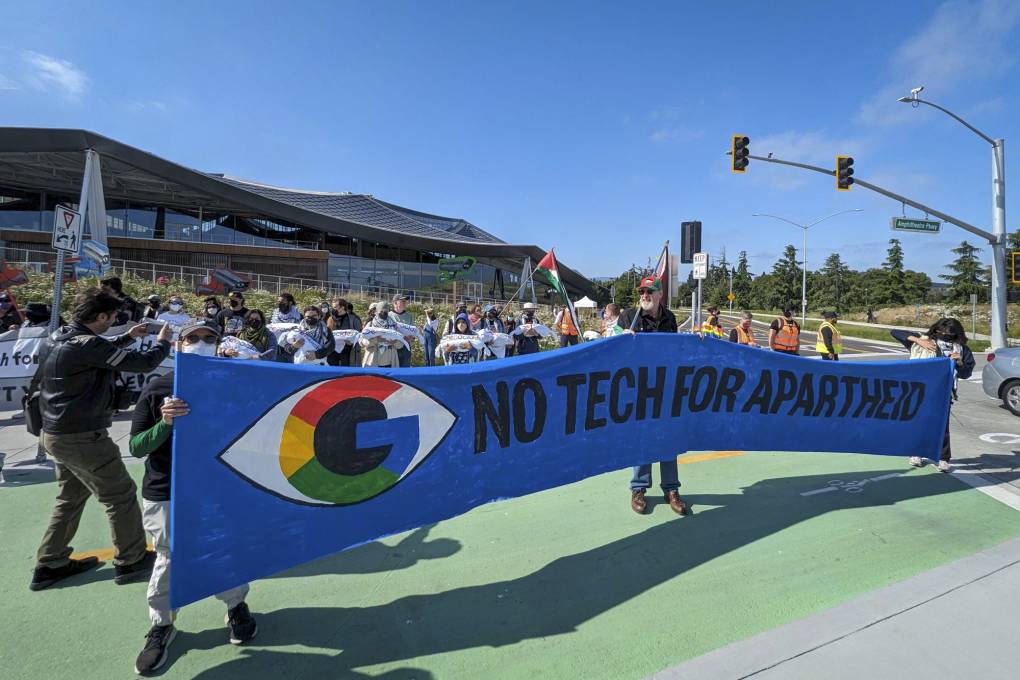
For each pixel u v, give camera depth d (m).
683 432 4.20
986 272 65.75
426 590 3.25
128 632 2.84
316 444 2.74
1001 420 8.69
